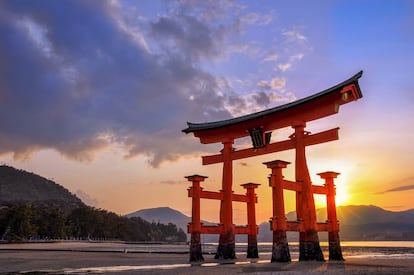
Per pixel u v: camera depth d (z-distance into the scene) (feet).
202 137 139.33
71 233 526.16
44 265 120.57
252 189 143.33
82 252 226.79
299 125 109.81
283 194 102.53
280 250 100.94
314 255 101.24
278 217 101.81
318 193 113.70
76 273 91.97
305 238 102.83
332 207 116.16
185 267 101.71
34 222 465.47
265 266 95.14
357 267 91.76
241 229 137.59
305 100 106.83
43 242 402.52
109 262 133.18
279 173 102.99
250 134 123.34
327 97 103.60
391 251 277.85
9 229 421.18
